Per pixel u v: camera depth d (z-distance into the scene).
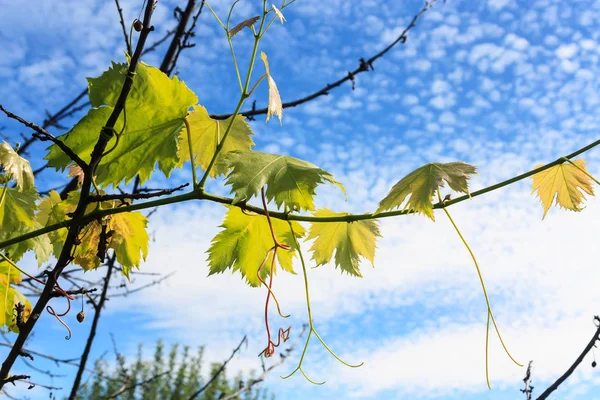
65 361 1.24
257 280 0.86
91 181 0.72
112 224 0.83
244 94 0.73
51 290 0.73
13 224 0.84
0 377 0.72
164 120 0.77
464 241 0.77
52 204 0.90
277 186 0.73
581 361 0.82
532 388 0.89
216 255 0.85
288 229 0.86
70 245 0.74
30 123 0.69
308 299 0.79
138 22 0.71
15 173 0.76
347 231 0.87
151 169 0.79
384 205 0.75
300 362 0.78
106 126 0.71
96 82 0.75
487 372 0.78
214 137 0.84
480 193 0.75
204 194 0.74
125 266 0.84
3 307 0.86
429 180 0.73
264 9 0.72
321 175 0.74
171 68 1.12
